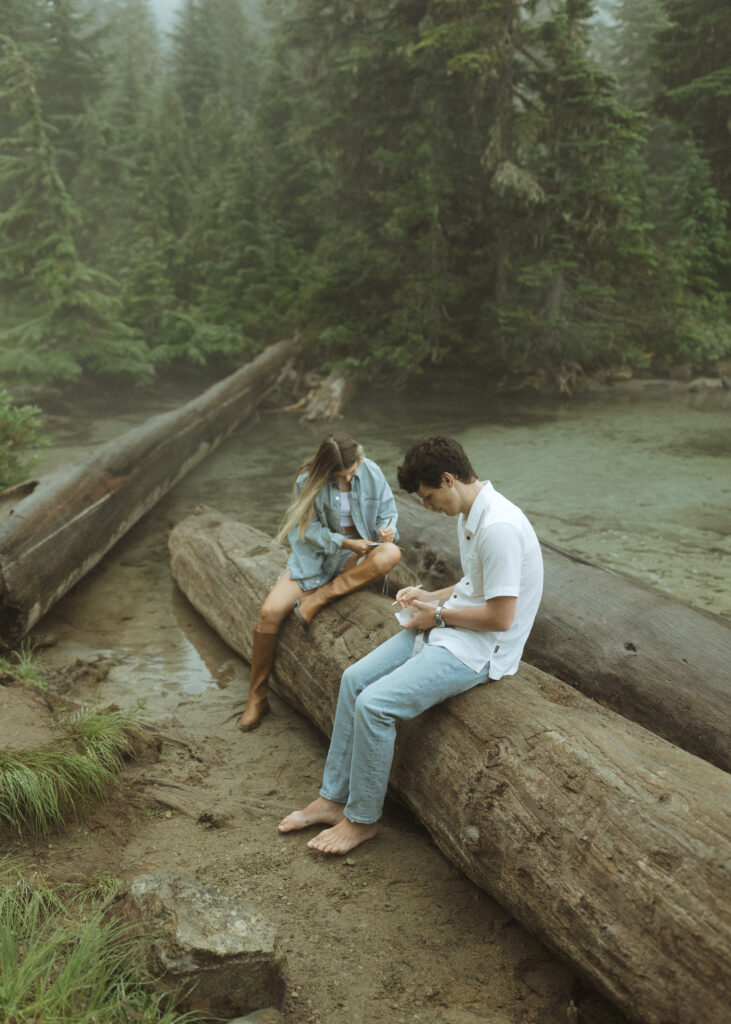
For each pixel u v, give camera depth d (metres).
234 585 5.14
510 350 18.36
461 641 2.89
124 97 34.44
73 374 15.80
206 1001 2.10
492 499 2.77
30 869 2.73
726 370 19.34
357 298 19.69
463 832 2.68
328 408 14.85
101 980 2.04
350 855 3.05
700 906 2.02
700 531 7.36
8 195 24.00
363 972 2.42
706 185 22.09
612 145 16.44
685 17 22.92
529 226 17.36
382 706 2.87
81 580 6.55
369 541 4.12
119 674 4.82
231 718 4.29
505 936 2.62
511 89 17.27
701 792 2.27
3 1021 1.87
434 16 17.27
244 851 3.04
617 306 19.05
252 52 46.78
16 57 15.20
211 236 23.58
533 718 2.74
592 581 4.23
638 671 3.60
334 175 20.70
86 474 6.81
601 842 2.27
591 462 10.52
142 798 3.33
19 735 3.35
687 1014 1.99
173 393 18.00
